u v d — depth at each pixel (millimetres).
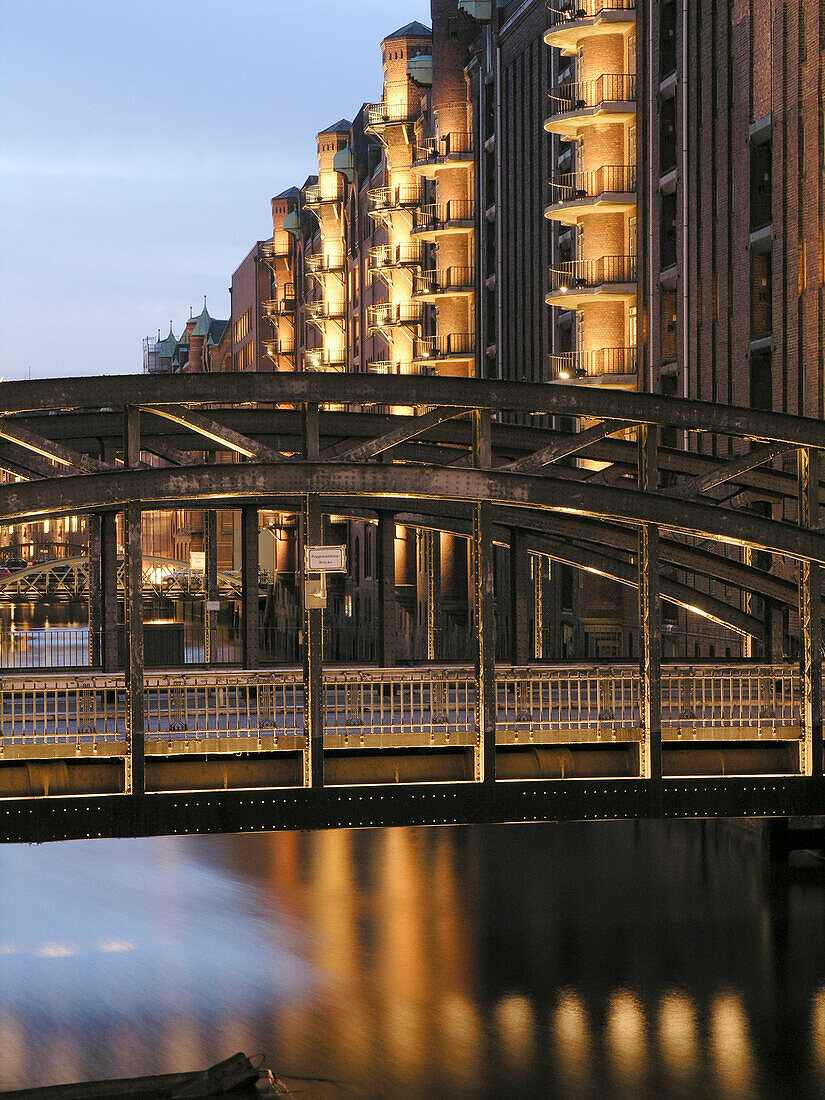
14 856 38344
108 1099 20141
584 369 46938
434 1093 22094
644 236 44500
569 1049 24016
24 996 26547
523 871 35906
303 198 100812
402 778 21609
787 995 26531
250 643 30516
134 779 20125
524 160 55438
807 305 34438
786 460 35719
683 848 37844
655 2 43344
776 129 36031
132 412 20109
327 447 28797
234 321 124625
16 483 19531
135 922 31578
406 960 28750
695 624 41094
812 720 22188
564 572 50781
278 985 27266
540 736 21875
